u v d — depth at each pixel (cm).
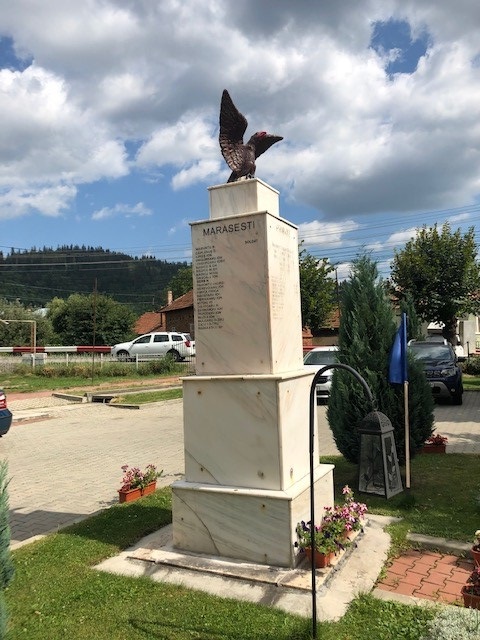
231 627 329
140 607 356
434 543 451
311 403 333
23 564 427
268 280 421
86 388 1886
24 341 4172
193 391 443
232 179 475
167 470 792
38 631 331
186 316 4116
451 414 1237
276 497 395
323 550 387
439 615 290
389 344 652
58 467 829
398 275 2314
